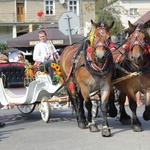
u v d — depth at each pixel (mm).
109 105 10727
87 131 9695
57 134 9438
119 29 28328
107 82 9133
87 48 9219
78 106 10320
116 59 9633
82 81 9344
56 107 11352
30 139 9000
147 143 8320
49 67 11047
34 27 50031
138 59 8680
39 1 49531
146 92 9375
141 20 20562
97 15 34688
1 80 11438
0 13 49438
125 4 43344
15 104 11281
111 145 8195
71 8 50156
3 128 10484
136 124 9484
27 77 11703
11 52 25766
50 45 11930
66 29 13266
